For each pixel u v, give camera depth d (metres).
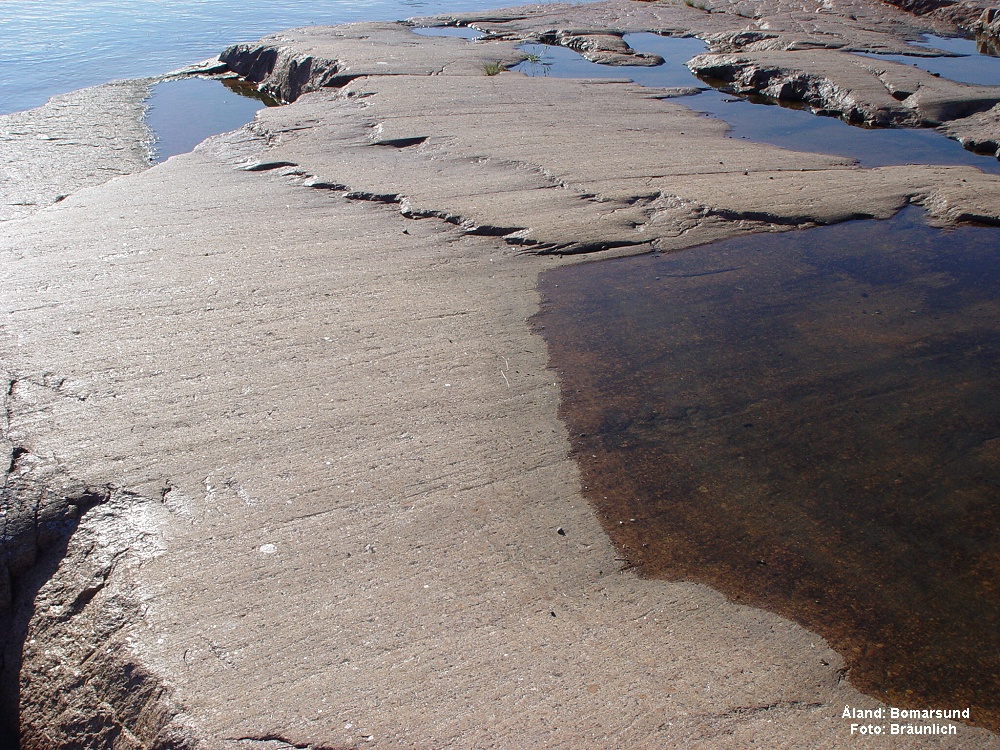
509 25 13.62
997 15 12.19
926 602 2.88
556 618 2.77
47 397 3.76
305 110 8.38
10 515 3.17
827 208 5.93
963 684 2.60
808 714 2.47
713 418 3.77
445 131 7.59
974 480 3.44
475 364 4.09
